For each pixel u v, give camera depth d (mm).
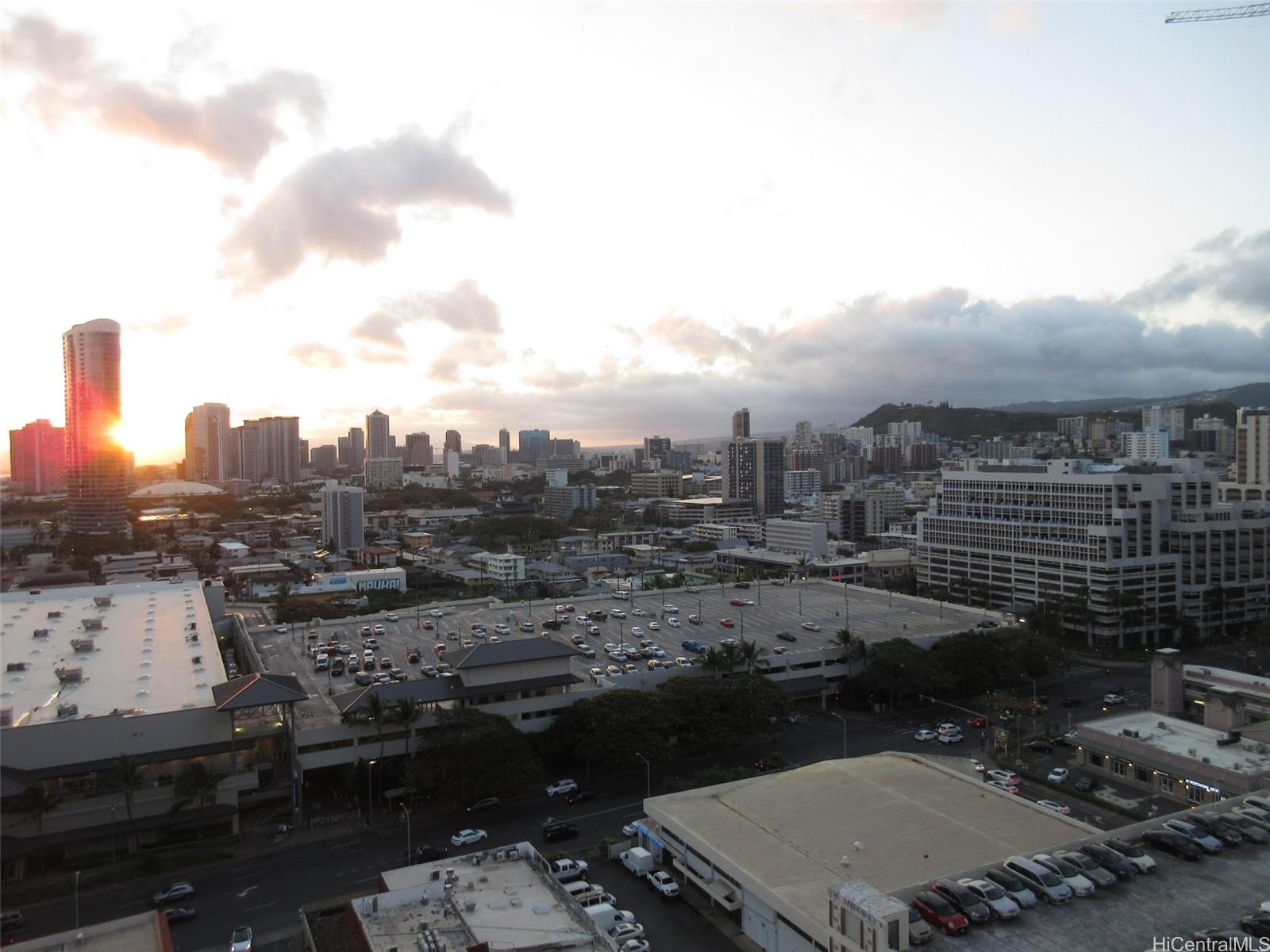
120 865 113938
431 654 194750
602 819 127250
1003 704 167625
